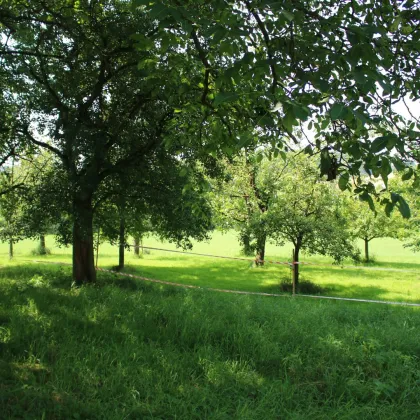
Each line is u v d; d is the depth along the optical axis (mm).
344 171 3262
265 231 14812
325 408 4211
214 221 17578
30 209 10875
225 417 3891
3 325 6035
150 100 10039
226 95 2541
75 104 10102
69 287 10336
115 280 12531
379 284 17078
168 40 3648
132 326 6262
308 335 6172
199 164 11062
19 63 10078
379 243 41531
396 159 2637
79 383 4344
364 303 12281
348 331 6641
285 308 8648
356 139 3129
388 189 2984
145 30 8945
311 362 5297
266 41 3275
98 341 5551
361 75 2457
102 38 9438
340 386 4625
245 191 17484
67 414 3746
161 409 3961
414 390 4645
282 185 15602
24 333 5605
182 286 12453
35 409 3783
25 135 10875
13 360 4812
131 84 9891
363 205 22469
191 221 11633
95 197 11766
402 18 3709
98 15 9734
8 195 11695
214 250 31281
